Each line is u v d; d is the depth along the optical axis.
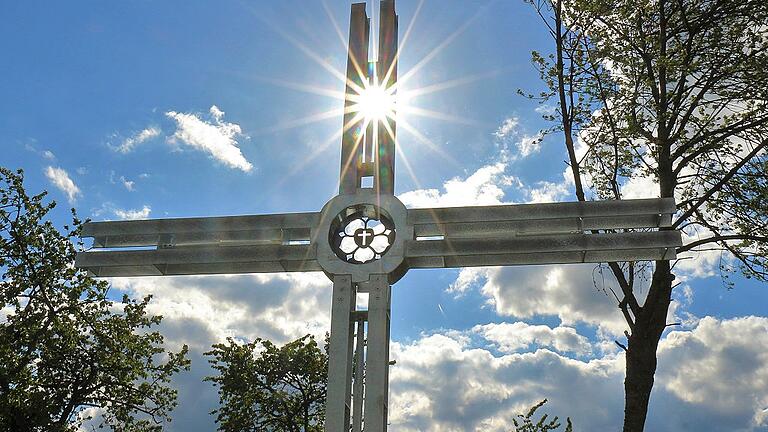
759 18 16.59
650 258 13.41
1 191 27.02
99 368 28.41
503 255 13.59
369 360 12.66
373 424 12.25
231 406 35.34
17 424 26.00
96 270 14.58
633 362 15.75
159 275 14.62
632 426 15.33
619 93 16.97
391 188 13.92
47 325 26.98
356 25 15.00
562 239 13.31
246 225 14.16
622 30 17.34
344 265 13.42
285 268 14.05
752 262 16.38
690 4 17.22
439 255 13.38
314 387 35.25
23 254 26.70
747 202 16.38
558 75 17.38
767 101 16.28
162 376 30.77
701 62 16.55
